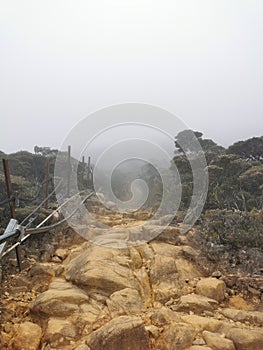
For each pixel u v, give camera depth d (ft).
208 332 9.85
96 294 12.16
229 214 19.79
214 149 34.71
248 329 10.23
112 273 13.01
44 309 11.04
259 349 9.43
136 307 11.52
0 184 24.63
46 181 23.15
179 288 13.24
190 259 15.96
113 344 9.18
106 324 9.89
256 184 26.89
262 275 14.55
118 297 11.76
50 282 13.75
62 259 16.70
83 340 9.78
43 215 19.66
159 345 9.56
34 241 18.03
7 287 13.47
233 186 26.37
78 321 10.55
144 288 12.83
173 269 14.12
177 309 11.52
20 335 9.98
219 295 12.82
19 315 11.49
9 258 15.66
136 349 9.26
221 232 17.87
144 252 15.30
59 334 9.88
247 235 17.24
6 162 14.30
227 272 15.08
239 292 13.60
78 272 13.29
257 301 12.99
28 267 15.42
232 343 9.46
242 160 30.22
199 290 12.87
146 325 10.31
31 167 33.32
